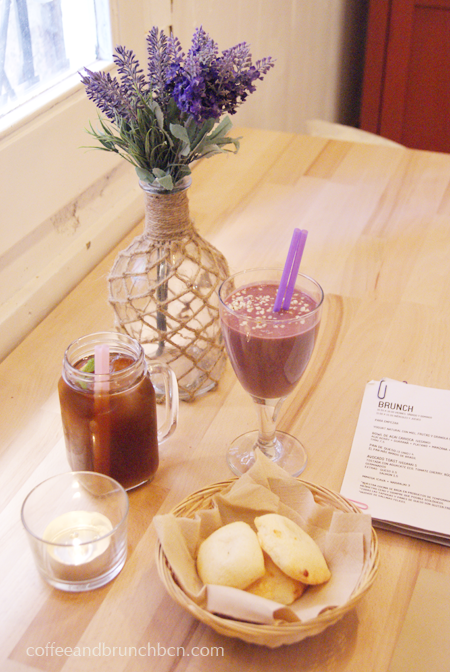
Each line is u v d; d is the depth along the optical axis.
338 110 2.78
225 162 1.38
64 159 0.97
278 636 0.50
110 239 1.14
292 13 1.97
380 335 0.91
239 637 0.51
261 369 0.67
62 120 0.95
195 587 0.55
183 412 0.81
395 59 2.38
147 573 0.62
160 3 1.23
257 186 1.29
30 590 0.60
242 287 0.74
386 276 1.03
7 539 0.65
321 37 2.32
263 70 0.70
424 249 1.10
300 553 0.55
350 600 0.51
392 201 1.24
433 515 0.66
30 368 0.87
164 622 0.57
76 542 0.61
